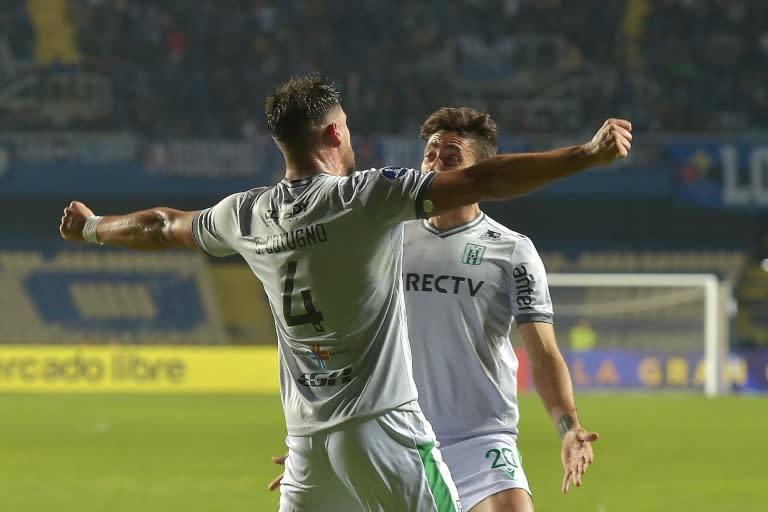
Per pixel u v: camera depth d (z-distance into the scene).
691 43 118.50
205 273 111.88
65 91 111.31
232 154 102.12
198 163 101.88
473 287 15.27
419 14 120.00
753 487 37.00
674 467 42.53
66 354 89.69
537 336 15.08
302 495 12.38
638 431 57.19
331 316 11.81
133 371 89.81
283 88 12.06
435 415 15.32
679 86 115.75
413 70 116.50
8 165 100.94
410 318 15.37
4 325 108.88
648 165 103.06
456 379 15.28
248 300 111.75
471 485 15.07
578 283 91.31
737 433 56.25
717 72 116.94
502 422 15.38
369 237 11.48
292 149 12.04
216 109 112.50
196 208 109.88
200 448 47.91
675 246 113.56
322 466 12.14
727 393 90.50
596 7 120.19
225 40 116.94
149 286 111.25
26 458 44.19
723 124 114.19
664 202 112.00
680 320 104.31
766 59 118.00
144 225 13.25
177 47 116.00
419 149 100.69
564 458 14.41
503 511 14.84
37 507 31.75
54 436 52.72
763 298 112.31
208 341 109.94
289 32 118.19
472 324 15.27
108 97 112.00
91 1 117.12
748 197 102.62
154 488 35.81
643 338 104.06
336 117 12.10
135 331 109.88
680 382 90.94
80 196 108.56
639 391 91.00
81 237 13.70
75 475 39.06
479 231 15.50
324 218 11.60
